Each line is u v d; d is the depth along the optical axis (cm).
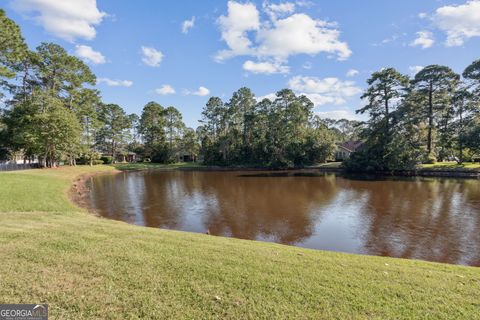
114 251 469
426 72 3002
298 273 407
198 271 398
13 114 2481
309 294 342
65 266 396
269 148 4003
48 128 2470
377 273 423
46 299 308
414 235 898
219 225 1048
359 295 343
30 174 1880
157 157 4925
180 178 2800
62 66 2702
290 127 4044
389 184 2117
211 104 4869
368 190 1844
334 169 3597
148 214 1220
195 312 294
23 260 412
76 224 694
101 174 3241
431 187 1911
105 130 4709
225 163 4250
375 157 3022
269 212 1253
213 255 472
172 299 318
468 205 1320
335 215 1184
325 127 4531
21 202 1048
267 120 4366
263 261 455
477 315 304
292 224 1055
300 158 3944
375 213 1201
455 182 2148
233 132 4431
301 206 1376
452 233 910
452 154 3284
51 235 556
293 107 4122
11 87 2648
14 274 363
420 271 448
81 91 3086
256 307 308
